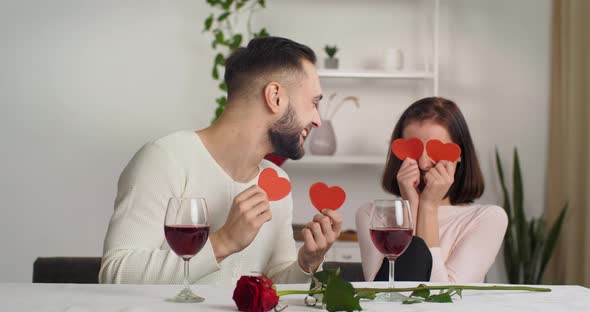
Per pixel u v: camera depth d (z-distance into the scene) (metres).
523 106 4.37
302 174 4.37
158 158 1.82
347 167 4.39
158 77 4.39
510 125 4.38
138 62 4.39
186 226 1.34
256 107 1.85
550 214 4.27
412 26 4.39
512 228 4.27
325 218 1.69
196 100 4.39
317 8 4.38
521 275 4.22
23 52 4.37
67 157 4.38
